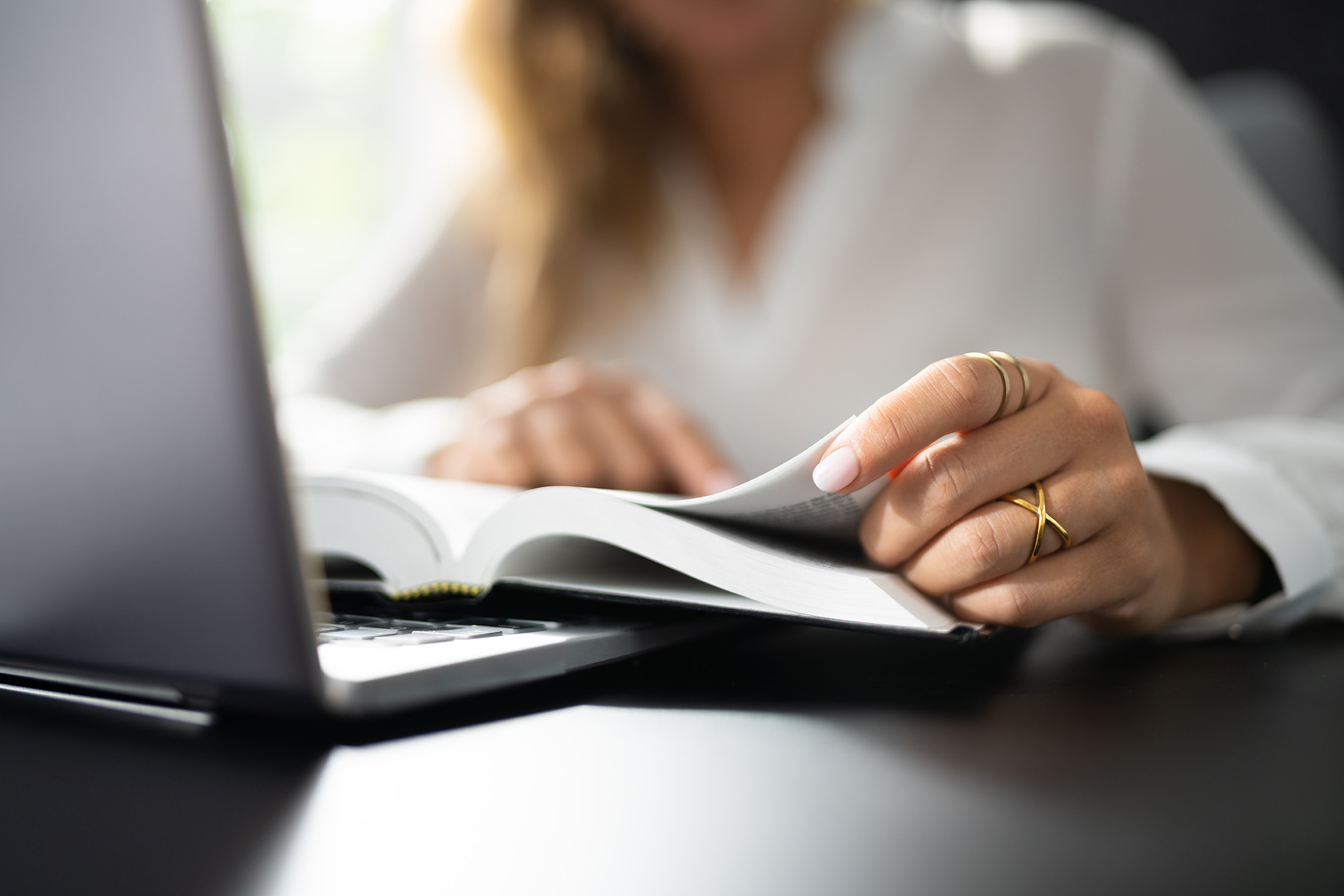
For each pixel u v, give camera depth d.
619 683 0.41
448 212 1.62
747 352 1.33
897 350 1.27
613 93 1.42
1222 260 1.19
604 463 0.78
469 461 0.81
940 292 1.28
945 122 1.30
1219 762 0.30
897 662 0.45
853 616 0.38
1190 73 1.71
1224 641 0.49
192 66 0.28
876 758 0.31
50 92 0.30
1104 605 0.41
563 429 0.79
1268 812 0.26
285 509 0.29
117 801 0.28
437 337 1.61
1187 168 1.23
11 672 0.38
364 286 1.70
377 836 0.25
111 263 0.30
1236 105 1.47
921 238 1.29
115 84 0.29
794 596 0.39
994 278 1.28
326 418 1.14
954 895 0.21
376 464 0.92
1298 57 1.66
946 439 0.39
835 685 0.41
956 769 0.30
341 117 2.39
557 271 1.43
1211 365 1.15
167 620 0.32
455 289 1.62
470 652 0.37
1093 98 1.29
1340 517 0.54
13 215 0.31
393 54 2.27
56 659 0.35
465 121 1.63
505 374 1.51
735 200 1.44
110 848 0.25
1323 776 0.29
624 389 0.84
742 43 1.29
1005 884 0.22
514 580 0.46
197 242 0.28
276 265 2.44
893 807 0.27
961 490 0.38
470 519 0.52
